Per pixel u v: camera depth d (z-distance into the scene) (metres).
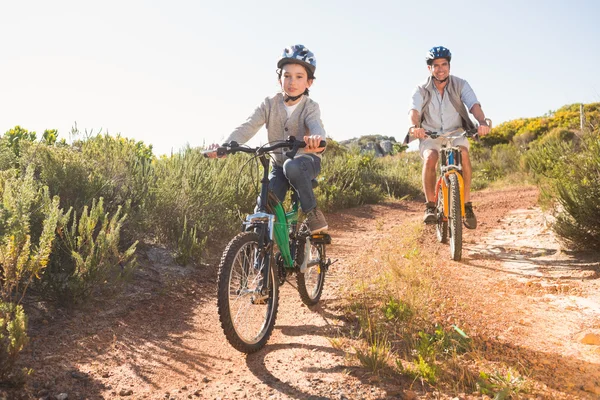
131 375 3.01
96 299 4.14
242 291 3.31
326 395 2.68
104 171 5.97
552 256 5.95
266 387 2.82
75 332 3.54
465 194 6.27
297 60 3.82
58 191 5.07
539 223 7.93
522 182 15.34
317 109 3.97
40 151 5.59
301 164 3.77
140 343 3.50
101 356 3.24
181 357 3.30
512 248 6.51
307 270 4.17
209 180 6.93
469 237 7.43
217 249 6.24
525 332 3.71
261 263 3.41
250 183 7.80
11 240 3.27
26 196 3.66
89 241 4.20
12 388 2.66
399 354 3.18
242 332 3.68
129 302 4.25
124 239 5.32
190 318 4.09
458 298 4.41
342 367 3.01
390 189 14.48
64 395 2.67
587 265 5.42
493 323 3.86
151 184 6.21
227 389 2.82
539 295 4.60
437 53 6.14
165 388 2.85
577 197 5.91
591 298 4.43
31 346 3.22
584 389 2.82
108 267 4.17
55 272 4.01
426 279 4.87
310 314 4.13
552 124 27.70
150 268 5.12
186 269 5.34
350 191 12.17
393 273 5.02
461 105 6.27
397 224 9.41
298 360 3.16
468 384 2.81
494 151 20.55
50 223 3.48
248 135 3.95
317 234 4.07
